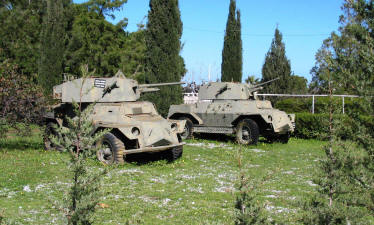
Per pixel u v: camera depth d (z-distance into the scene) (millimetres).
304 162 11781
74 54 24453
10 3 23953
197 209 6812
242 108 16203
